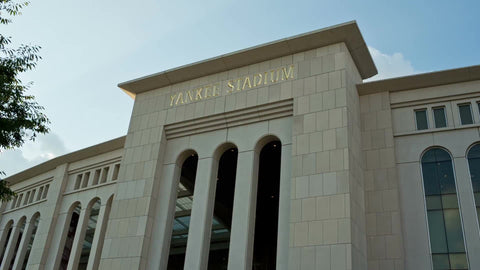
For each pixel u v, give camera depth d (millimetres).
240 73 24078
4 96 16906
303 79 22016
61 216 31312
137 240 22250
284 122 21891
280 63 23172
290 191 19922
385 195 20266
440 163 20281
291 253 18375
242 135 22703
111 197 29016
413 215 19703
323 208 18641
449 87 21328
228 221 28250
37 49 18062
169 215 22875
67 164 33250
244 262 19469
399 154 21141
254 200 21125
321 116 20625
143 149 24938
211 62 24469
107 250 22844
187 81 25750
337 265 17359
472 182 19297
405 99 22000
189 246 21250
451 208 19234
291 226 18906
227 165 27859
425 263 18672
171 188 23438
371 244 19562
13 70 17297
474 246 18156
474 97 20734
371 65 23453
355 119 21516
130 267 21719
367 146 21656
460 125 20422
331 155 19547
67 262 30281
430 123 21125
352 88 22000
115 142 29797
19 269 32531
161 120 25234
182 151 24188
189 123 24234
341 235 17781
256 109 22500
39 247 30359
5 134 17047
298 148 20422
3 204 38438
